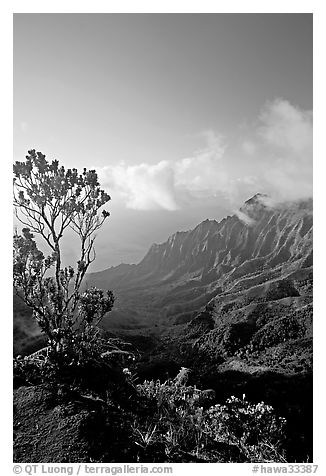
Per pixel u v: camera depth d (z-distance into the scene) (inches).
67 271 280.1
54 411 207.3
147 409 239.3
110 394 236.5
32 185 272.5
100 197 289.9
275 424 248.1
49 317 271.1
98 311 284.0
